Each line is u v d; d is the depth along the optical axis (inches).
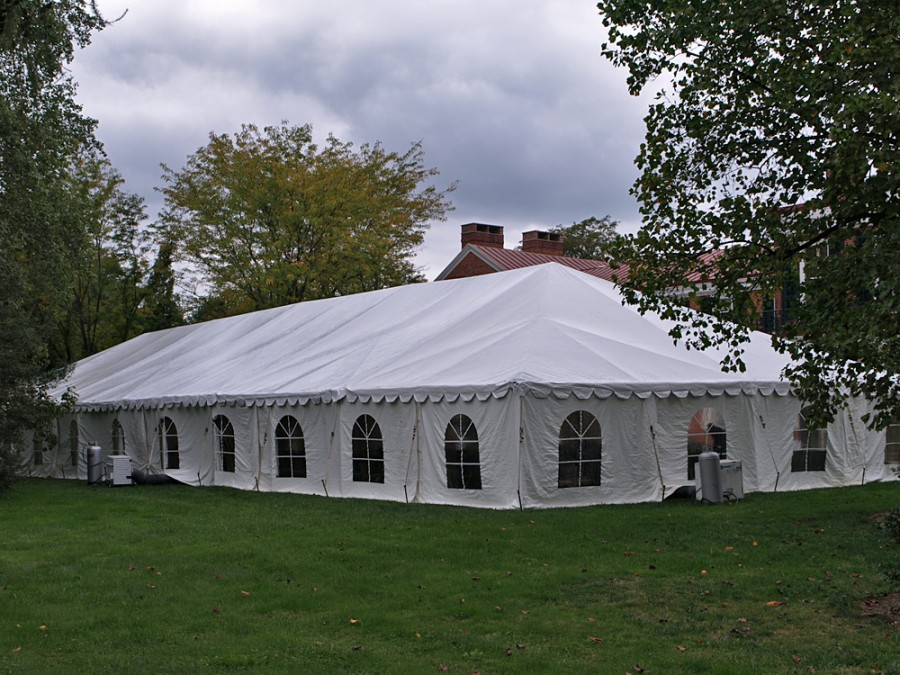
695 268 372.5
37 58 726.5
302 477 712.4
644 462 598.9
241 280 1438.2
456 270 1488.7
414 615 314.0
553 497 572.1
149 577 383.9
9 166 731.4
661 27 373.4
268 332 964.6
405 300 861.8
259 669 255.8
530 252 1501.0
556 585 353.4
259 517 566.3
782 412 657.6
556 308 690.8
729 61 362.0
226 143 1456.7
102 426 969.5
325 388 685.3
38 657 272.8
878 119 295.4
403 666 256.5
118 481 846.5
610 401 591.5
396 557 414.3
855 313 306.5
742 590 338.6
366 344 765.3
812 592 332.5
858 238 332.5
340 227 1441.9
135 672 254.8
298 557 418.6
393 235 1581.0
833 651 261.4
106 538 497.0
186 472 842.8
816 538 443.5
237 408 770.8
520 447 565.0
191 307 1599.4
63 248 809.5
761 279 351.9
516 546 434.6
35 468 1067.3
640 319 708.7
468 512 555.8
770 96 356.8
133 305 1683.1
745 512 534.0
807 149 355.3
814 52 349.7
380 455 645.9
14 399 785.6
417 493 617.3
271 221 1450.5
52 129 773.9
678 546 430.0
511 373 579.2
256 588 358.9
